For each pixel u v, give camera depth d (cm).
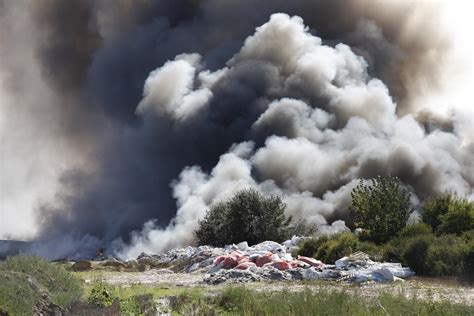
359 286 4281
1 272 2909
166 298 3688
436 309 2720
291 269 5078
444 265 4825
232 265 5809
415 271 5081
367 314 2645
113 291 3841
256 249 7025
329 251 6150
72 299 3103
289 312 2784
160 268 7812
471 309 2778
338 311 2748
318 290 3444
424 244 5222
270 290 3988
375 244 6259
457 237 5334
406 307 2788
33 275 3441
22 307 2592
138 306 3278
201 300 3419
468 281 4478
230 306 3272
